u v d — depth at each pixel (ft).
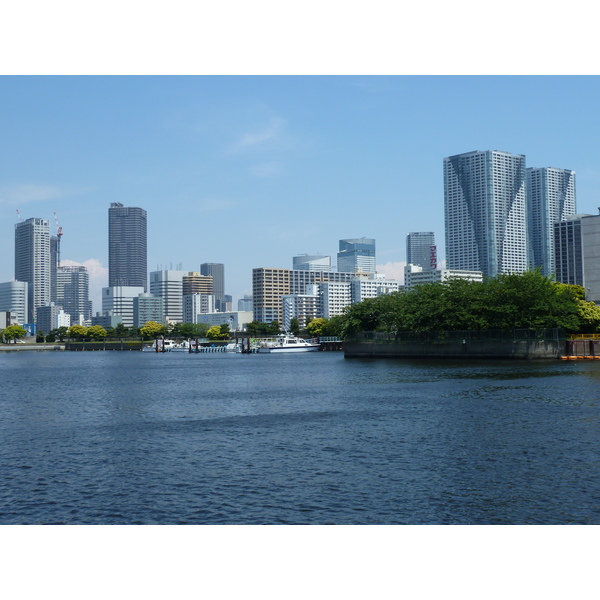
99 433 196.65
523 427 186.70
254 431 194.90
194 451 165.27
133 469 145.38
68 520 110.01
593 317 489.26
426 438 174.50
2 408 265.95
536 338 448.24
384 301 587.27
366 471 138.62
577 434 174.60
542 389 277.23
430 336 513.45
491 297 465.47
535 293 453.17
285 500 118.42
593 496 116.88
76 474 141.38
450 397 260.83
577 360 441.68
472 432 181.06
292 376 423.23
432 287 521.24
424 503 114.93
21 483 134.00
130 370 557.33
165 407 262.88
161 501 119.55
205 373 490.90
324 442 173.47
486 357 469.16
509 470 136.26
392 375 380.99
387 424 200.44
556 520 105.29
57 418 232.94
